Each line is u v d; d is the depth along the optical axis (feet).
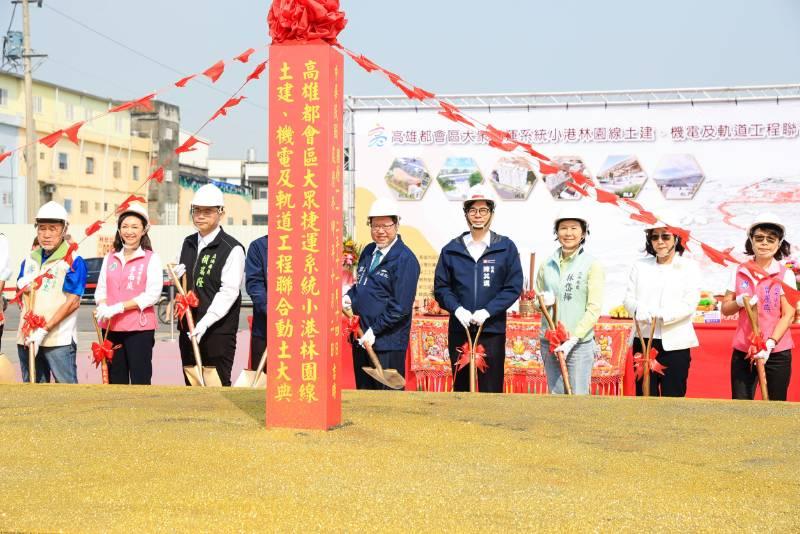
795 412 10.69
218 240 17.08
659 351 16.22
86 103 108.06
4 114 95.14
